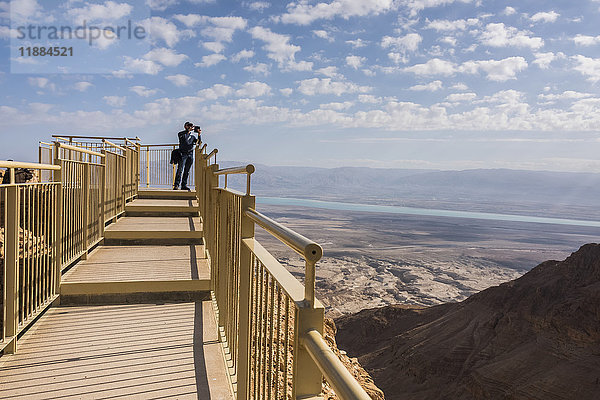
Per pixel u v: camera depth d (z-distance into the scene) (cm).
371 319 7750
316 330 113
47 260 434
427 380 5206
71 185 504
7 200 340
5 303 338
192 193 1129
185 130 1163
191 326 405
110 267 531
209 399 277
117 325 405
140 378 305
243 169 237
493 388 4416
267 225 168
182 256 603
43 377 304
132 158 1053
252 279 210
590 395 3697
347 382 74
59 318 419
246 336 224
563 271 5378
